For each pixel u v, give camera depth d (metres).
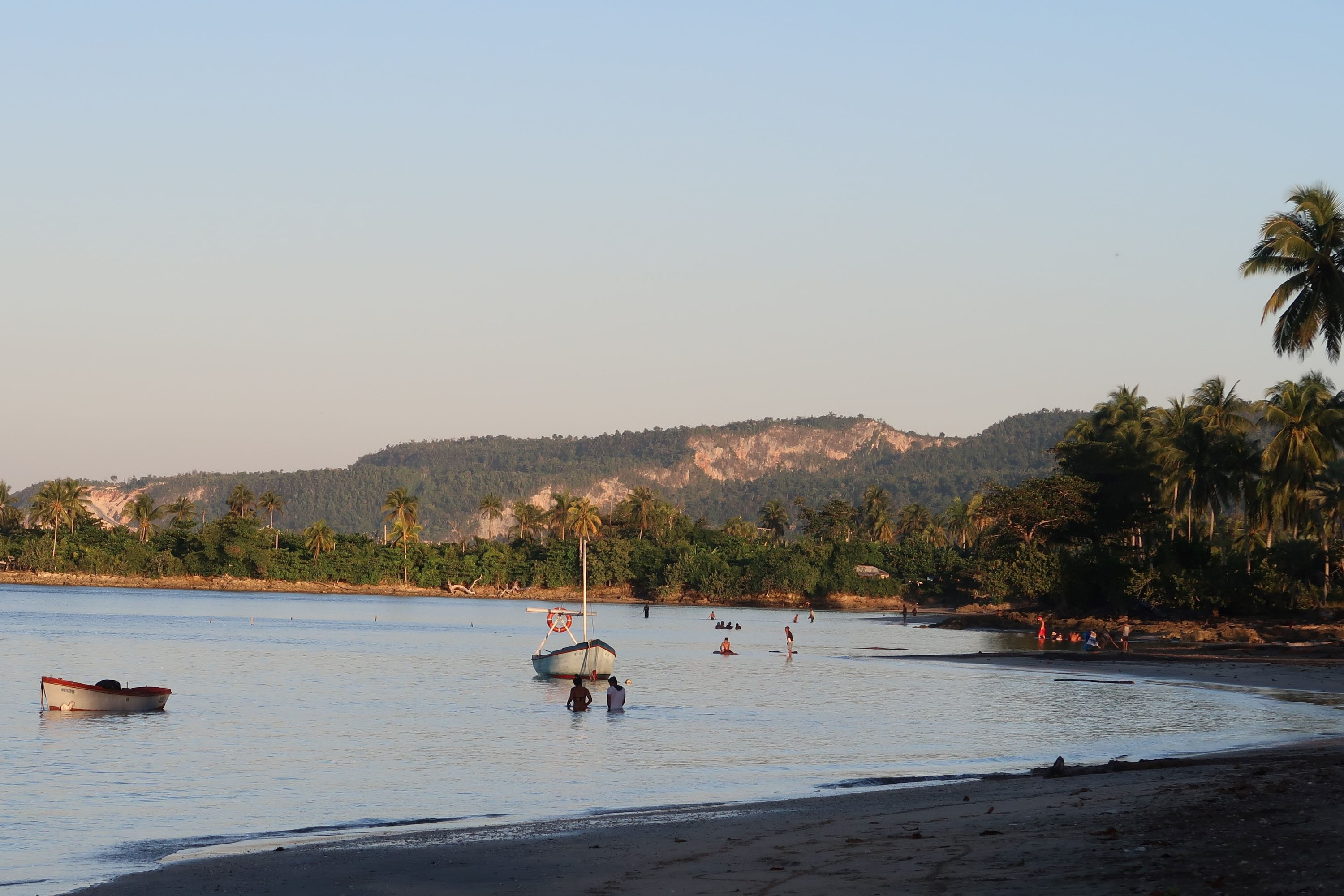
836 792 25.34
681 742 35.41
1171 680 58.25
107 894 15.74
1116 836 16.06
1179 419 123.31
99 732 37.84
